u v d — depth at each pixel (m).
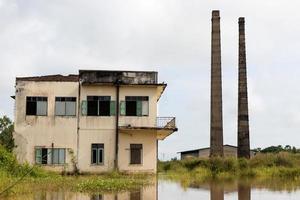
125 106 43.38
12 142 42.59
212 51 56.62
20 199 20.36
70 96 43.38
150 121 43.19
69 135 43.03
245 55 58.34
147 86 43.47
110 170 42.66
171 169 59.22
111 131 43.22
